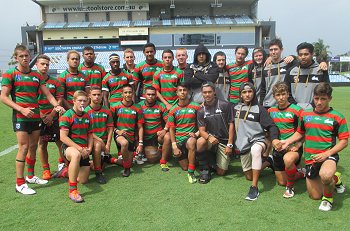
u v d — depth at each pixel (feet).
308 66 14.49
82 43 100.12
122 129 15.87
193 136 14.32
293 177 12.01
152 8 105.40
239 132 13.62
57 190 13.23
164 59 16.99
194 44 99.55
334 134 11.41
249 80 17.40
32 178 14.07
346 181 13.79
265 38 100.73
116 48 100.12
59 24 100.63
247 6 106.22
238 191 12.81
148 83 18.42
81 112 13.53
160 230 9.63
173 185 13.62
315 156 11.32
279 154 12.75
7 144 22.67
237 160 17.85
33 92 13.01
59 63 98.12
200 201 11.79
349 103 47.85
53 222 10.28
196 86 16.58
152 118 16.80
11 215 10.84
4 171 15.99
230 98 18.35
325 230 9.45
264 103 16.14
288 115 12.99
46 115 15.02
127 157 14.88
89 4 100.07
